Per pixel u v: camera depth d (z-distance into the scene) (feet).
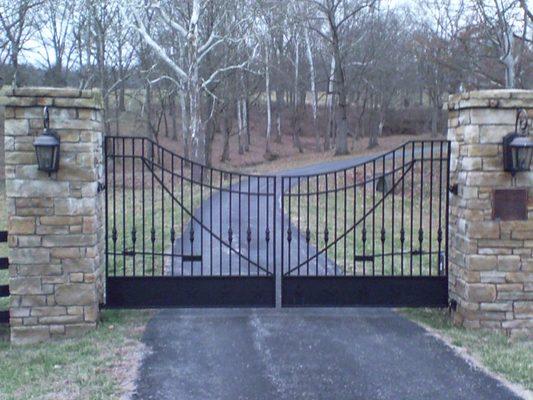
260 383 19.01
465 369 20.18
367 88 167.22
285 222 54.44
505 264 24.30
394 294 26.35
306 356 21.48
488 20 78.18
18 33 104.17
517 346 22.57
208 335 23.82
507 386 18.69
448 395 18.02
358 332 24.30
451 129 26.22
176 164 105.81
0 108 77.05
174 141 150.82
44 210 23.58
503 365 20.21
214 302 25.93
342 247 43.27
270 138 176.55
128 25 93.25
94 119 23.95
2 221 54.29
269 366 20.48
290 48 160.35
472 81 94.99
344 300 26.17
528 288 24.35
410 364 20.67
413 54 147.33
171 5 97.19
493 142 23.97
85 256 23.88
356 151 154.10
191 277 25.86
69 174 23.57
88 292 23.97
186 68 96.89
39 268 23.70
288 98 189.88
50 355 21.53
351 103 184.24
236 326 25.03
